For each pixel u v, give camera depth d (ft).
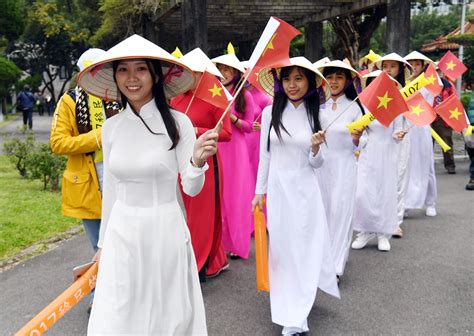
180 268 8.25
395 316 12.64
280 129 11.74
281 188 11.78
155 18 39.55
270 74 12.03
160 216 8.13
